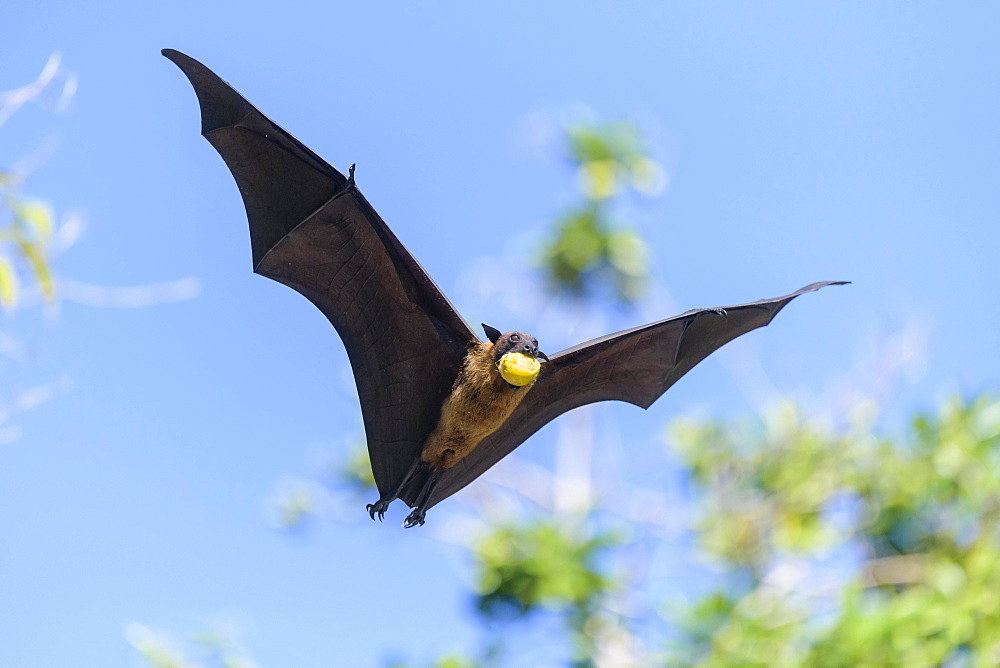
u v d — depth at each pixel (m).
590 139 53.12
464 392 25.20
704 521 47.34
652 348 28.44
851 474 45.38
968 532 42.34
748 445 48.62
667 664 40.12
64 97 24.31
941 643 35.91
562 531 45.69
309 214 25.66
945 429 43.62
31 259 24.50
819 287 30.11
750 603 41.56
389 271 25.84
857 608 36.94
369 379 26.00
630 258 52.75
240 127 24.95
